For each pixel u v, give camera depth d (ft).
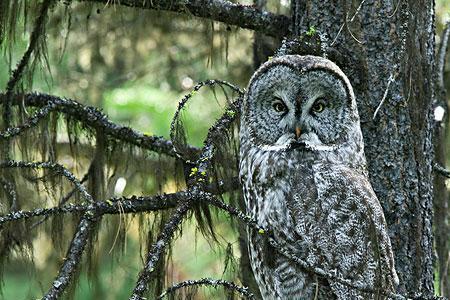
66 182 42.45
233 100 41.52
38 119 40.86
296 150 38.37
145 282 32.32
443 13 53.88
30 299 40.47
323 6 39.73
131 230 48.42
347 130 38.29
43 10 42.09
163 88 57.16
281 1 48.29
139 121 54.75
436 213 42.83
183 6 40.19
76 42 56.08
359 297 36.58
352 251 36.91
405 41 37.37
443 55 42.88
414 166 38.91
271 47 45.68
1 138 39.96
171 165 43.50
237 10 40.55
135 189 47.24
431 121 39.86
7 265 41.11
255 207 38.50
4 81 50.52
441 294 42.42
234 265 37.58
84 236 36.45
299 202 37.47
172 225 33.58
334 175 37.76
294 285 37.06
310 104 38.32
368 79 39.11
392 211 38.73
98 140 42.55
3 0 41.65
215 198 33.96
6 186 40.91
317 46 38.93
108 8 50.34
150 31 55.88
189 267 53.06
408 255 38.63
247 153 39.09
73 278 35.99
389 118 38.88
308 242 37.04
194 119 55.26
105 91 56.95
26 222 40.29
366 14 39.19
